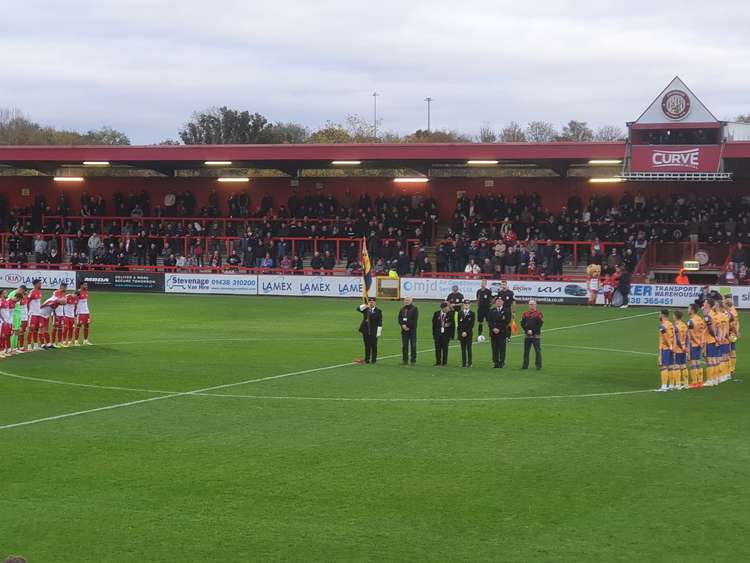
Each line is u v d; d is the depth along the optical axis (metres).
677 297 52.62
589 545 14.08
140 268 65.81
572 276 60.16
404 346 31.73
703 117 56.00
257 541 14.24
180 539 14.33
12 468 18.19
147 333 40.34
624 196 64.31
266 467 18.30
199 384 27.64
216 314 48.47
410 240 64.31
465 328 31.03
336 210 68.56
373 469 18.16
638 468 18.25
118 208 71.50
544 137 133.12
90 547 14.02
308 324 44.12
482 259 60.06
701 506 15.89
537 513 15.52
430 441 20.44
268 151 60.78
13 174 74.69
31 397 25.58
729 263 54.81
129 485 17.06
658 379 28.75
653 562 13.44
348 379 28.56
